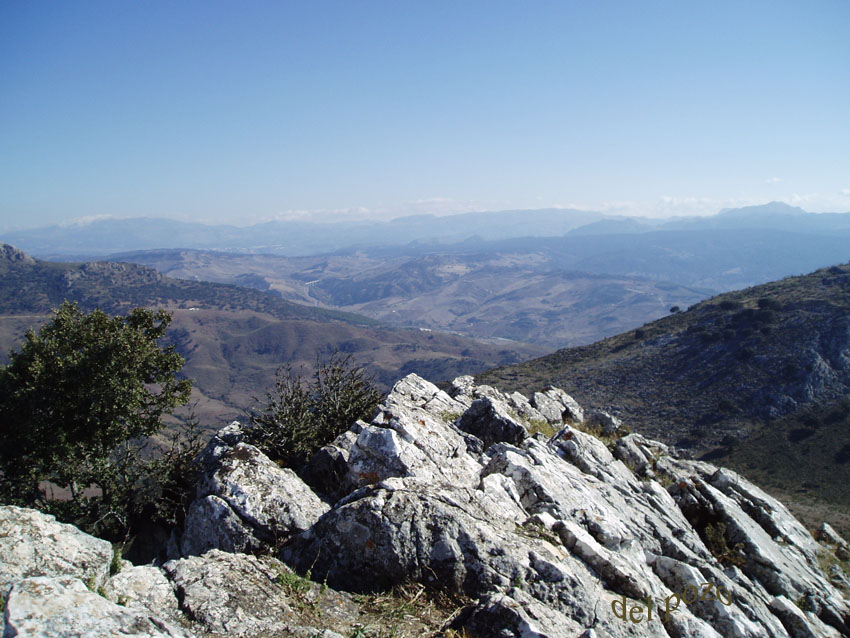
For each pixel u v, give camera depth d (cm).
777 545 1412
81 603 409
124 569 577
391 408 1167
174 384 1598
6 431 1423
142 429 1483
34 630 367
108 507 1282
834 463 7662
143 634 407
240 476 879
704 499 1405
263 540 800
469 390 2045
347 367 1505
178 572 591
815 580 1293
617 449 1689
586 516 910
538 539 745
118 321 1590
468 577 655
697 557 1077
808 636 1016
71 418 1401
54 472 1389
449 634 566
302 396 1353
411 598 643
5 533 533
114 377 1405
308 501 880
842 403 8862
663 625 722
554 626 566
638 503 1225
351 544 698
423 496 735
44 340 1498
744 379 10219
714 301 14288
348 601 645
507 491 903
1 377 1452
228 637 504
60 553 542
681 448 8994
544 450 1248
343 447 1196
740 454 8512
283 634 528
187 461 1383
